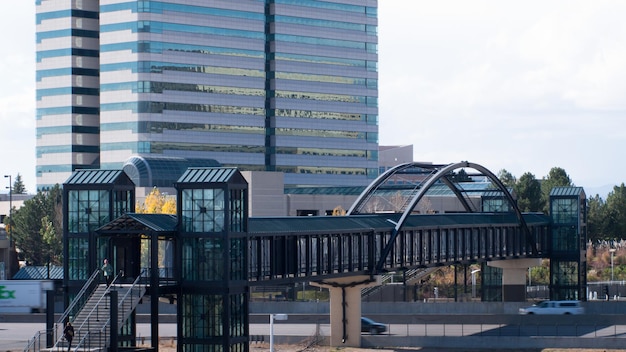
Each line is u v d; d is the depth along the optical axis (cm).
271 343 11381
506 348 14312
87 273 11562
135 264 11231
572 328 15812
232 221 11012
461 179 18225
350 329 14575
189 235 10988
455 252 16400
